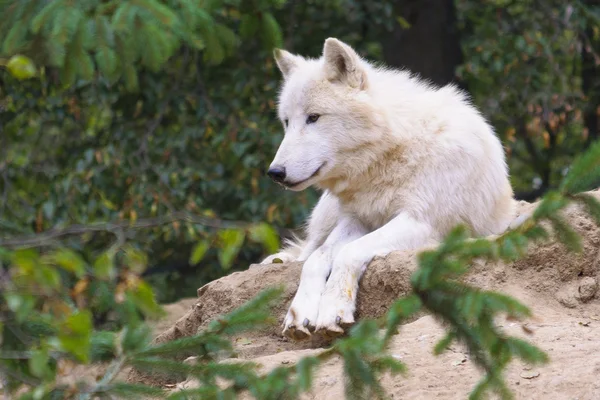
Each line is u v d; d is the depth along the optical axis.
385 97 11.10
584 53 22.97
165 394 6.53
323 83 11.02
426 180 10.77
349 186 11.12
